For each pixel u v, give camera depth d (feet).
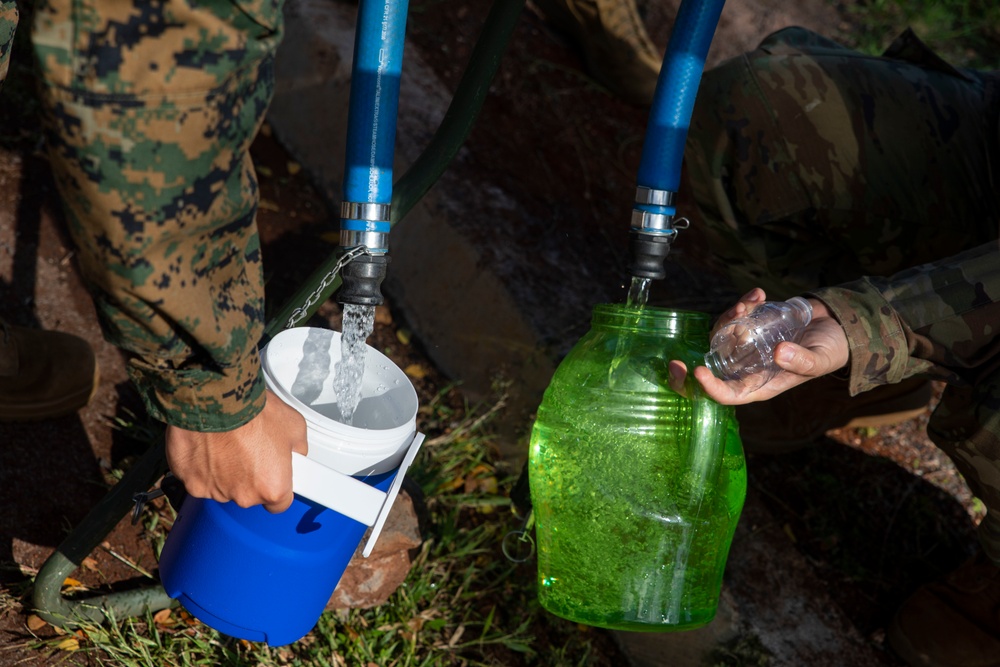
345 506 4.50
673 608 4.97
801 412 7.96
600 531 4.91
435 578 7.15
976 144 6.97
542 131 10.20
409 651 6.54
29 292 8.22
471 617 7.02
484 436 8.20
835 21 13.03
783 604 6.97
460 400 8.58
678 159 4.92
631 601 4.98
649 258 5.01
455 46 10.64
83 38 3.20
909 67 7.12
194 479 4.42
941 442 5.90
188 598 5.01
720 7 4.76
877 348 5.16
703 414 4.73
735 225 7.00
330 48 9.74
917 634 6.91
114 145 3.27
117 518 5.58
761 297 5.22
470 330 8.59
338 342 5.04
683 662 6.91
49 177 9.16
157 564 6.63
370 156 4.46
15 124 9.43
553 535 5.11
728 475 4.96
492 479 7.93
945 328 5.27
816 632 6.87
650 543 4.88
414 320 9.16
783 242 7.06
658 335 4.99
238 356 3.94
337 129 9.67
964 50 13.14
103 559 6.53
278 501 4.42
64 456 7.13
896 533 8.02
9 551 6.39
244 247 3.90
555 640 7.07
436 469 7.72
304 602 5.05
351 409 4.99
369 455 4.63
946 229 6.77
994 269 5.34
